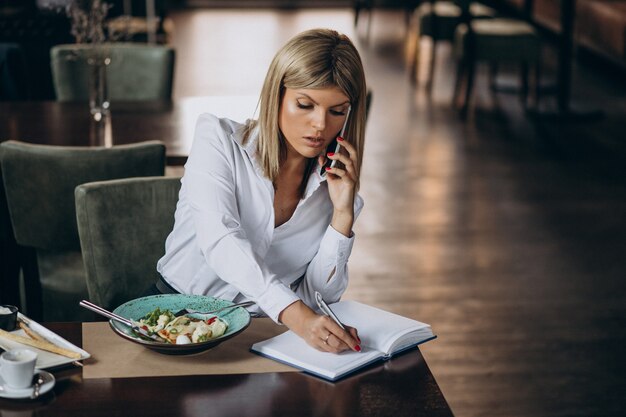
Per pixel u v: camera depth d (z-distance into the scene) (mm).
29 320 1869
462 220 4984
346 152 2045
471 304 3945
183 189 2160
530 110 7301
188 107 3977
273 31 10898
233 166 2055
